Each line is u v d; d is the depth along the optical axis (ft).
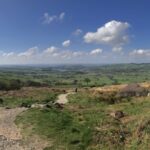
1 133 99.86
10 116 130.21
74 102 190.08
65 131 94.48
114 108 139.23
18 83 418.51
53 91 264.72
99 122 102.68
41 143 86.53
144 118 91.61
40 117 117.50
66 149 79.56
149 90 192.85
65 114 122.93
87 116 116.37
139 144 77.20
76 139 85.35
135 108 128.06
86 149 78.43
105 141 81.51
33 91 263.70
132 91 194.08
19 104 185.47
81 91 248.73
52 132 94.73
